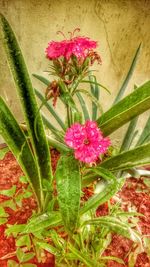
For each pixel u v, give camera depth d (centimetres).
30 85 19
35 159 22
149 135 26
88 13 30
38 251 24
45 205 24
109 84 36
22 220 27
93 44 19
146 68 35
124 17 31
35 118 19
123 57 34
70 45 18
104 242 24
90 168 20
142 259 25
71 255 22
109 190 20
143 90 19
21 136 20
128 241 26
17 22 29
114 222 20
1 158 33
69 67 19
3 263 23
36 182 23
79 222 20
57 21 30
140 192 31
